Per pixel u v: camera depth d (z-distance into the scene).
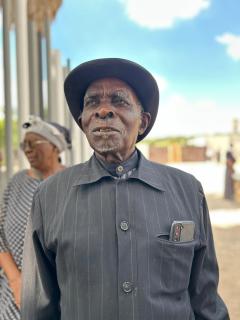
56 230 1.27
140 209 1.26
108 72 1.31
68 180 1.36
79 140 12.65
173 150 38.09
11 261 2.01
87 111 1.32
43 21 8.27
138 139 1.47
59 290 1.38
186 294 1.31
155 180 1.34
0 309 1.97
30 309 1.37
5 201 2.17
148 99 1.39
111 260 1.19
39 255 1.35
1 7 7.20
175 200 1.33
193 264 1.39
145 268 1.19
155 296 1.18
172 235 1.25
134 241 1.20
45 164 2.18
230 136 39.50
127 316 1.15
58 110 9.80
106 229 1.22
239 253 6.36
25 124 2.19
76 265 1.20
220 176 22.06
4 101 6.86
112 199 1.27
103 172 1.31
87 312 1.17
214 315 1.42
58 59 9.83
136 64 1.30
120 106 1.30
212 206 11.55
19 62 5.61
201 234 1.37
